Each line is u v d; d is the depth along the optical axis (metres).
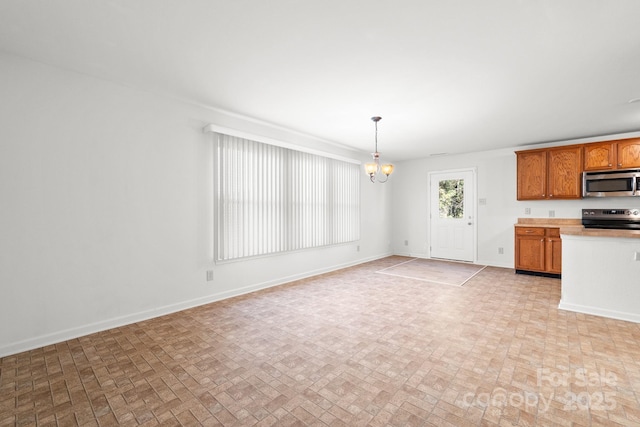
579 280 3.30
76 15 1.93
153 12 1.90
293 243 4.59
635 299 3.02
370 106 3.57
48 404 1.80
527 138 5.03
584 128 4.44
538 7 1.83
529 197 5.23
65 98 2.66
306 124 4.25
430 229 6.77
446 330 2.82
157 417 1.69
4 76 2.38
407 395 1.86
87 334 2.77
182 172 3.41
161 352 2.43
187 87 3.05
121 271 2.98
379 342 2.58
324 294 3.99
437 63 2.55
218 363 2.25
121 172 2.98
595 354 2.35
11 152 2.41
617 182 4.43
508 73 2.72
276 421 1.65
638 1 1.75
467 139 5.11
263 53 2.41
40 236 2.55
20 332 2.46
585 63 2.52
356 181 6.05
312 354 2.38
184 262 3.43
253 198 4.03
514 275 5.06
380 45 2.28
